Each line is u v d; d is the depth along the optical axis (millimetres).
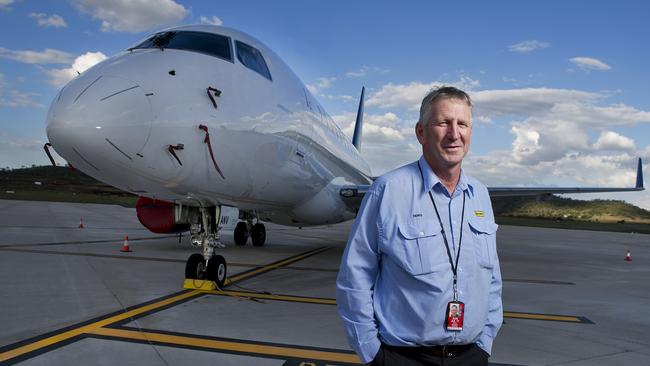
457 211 2238
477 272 2219
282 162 9102
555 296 8469
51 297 6797
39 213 28531
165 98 6309
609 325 6316
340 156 13242
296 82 10180
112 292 7270
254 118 7848
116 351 4484
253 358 4422
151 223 10781
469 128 2244
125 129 5812
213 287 7723
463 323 2166
